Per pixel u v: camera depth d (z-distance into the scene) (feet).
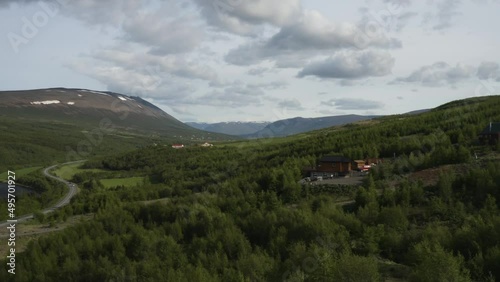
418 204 205.46
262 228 211.41
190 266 180.24
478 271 128.26
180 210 262.88
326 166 323.16
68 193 451.53
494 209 174.29
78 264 208.85
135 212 277.44
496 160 249.96
